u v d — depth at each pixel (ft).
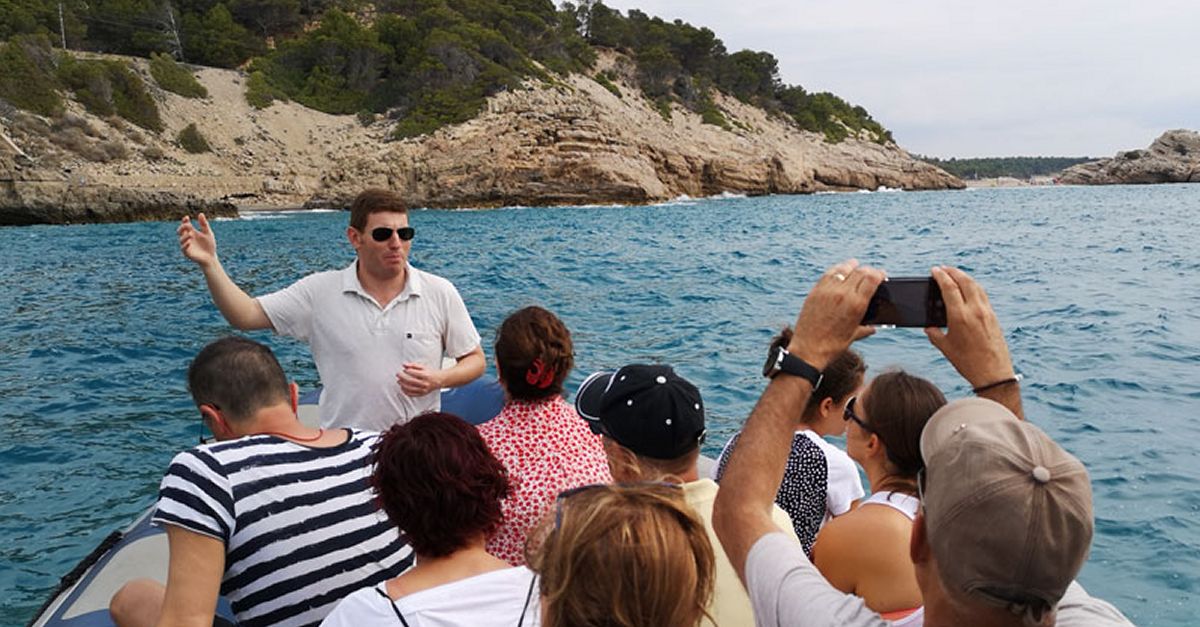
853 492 10.68
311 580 7.39
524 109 200.95
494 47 237.86
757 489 5.02
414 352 12.01
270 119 208.23
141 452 21.20
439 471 5.99
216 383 7.70
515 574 6.04
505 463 8.71
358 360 11.89
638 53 305.12
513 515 8.59
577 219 127.54
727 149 237.04
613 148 194.08
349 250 80.18
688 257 65.57
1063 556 3.65
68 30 216.54
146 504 18.12
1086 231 90.07
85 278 55.47
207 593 7.10
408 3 261.24
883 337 30.76
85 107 180.55
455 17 247.29
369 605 5.79
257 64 227.20
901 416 7.14
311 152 201.26
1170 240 75.31
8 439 22.04
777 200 209.87
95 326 37.50
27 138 158.81
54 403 25.45
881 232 95.35
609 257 65.87
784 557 4.73
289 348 32.63
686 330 34.81
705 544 4.57
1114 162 357.00
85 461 20.54
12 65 171.32
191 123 192.54
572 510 4.56
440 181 181.88
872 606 6.75
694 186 220.02
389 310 11.91
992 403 4.42
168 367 30.09
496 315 39.37
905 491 7.22
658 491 4.68
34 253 75.10
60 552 16.01
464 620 5.74
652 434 7.44
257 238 96.22
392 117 216.33
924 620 4.27
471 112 206.18
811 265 59.47
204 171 180.96
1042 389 24.72
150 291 48.62
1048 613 3.80
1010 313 38.45
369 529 7.57
